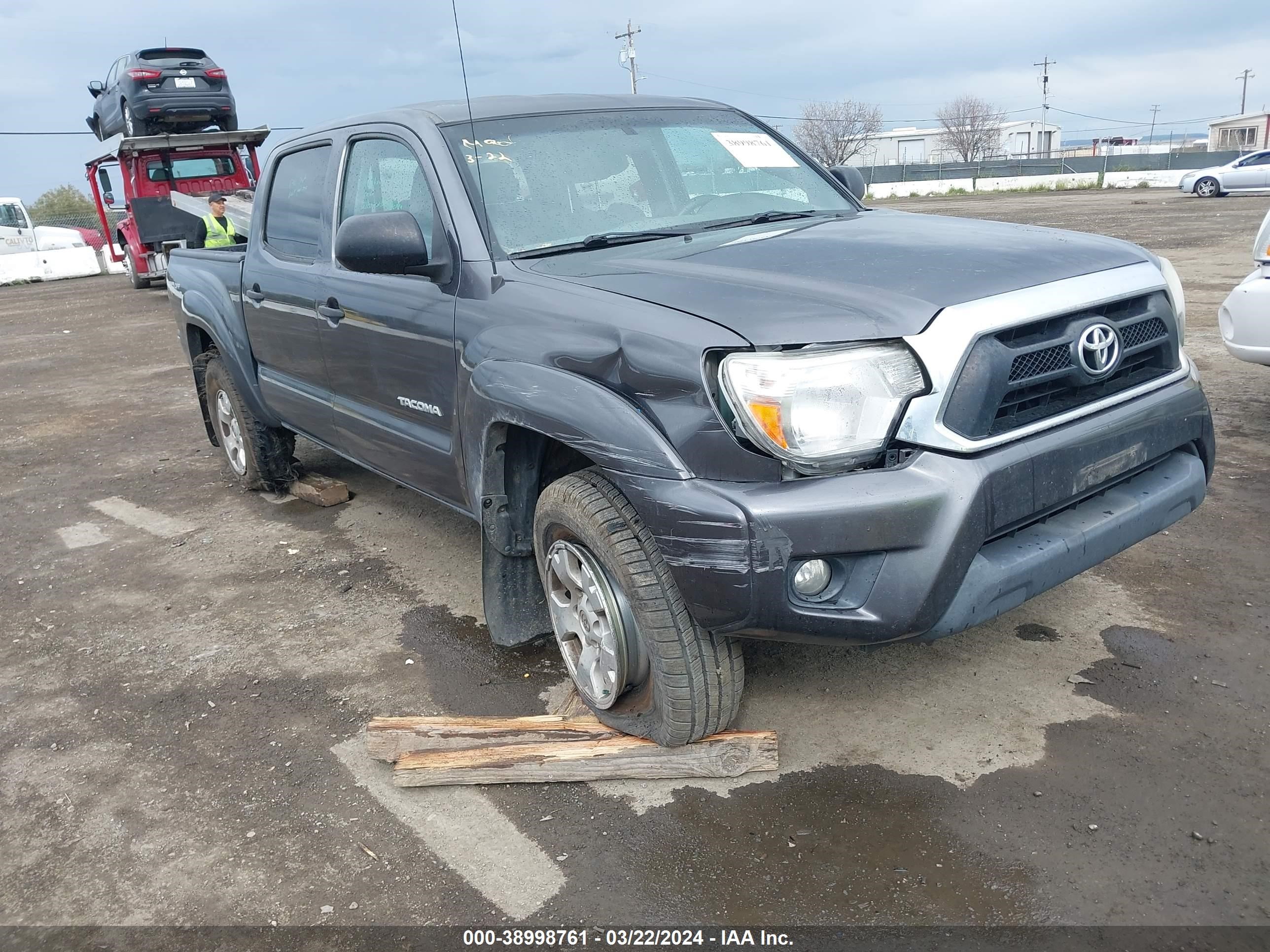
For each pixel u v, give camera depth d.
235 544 4.91
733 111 4.11
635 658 2.69
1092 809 2.48
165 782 2.94
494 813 2.68
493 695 3.28
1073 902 2.19
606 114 3.69
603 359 2.53
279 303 4.33
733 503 2.26
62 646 3.92
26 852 2.67
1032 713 2.90
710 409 2.29
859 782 2.66
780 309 2.35
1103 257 2.72
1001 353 2.33
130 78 15.43
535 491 3.15
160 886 2.49
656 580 2.51
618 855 2.47
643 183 3.48
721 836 2.50
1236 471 4.68
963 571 2.30
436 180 3.28
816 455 2.26
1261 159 26.80
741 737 2.71
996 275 2.49
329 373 4.08
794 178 3.87
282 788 2.86
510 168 3.32
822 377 2.25
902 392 2.28
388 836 2.62
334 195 3.96
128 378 9.86
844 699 3.05
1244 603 3.45
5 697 3.54
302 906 2.38
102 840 2.69
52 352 12.03
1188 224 17.55
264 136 16.41
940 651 3.29
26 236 25.50
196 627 3.99
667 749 2.71
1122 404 2.62
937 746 2.79
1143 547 3.96
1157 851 2.32
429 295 3.25
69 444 7.28
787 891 2.29
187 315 5.40
